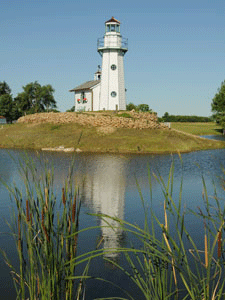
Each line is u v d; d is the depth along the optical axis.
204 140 37.44
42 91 92.12
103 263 6.41
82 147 32.12
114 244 7.37
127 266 6.25
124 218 9.44
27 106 93.94
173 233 8.04
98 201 11.38
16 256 6.63
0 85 102.56
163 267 2.97
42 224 3.16
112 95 48.81
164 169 19.31
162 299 2.92
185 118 90.75
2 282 5.63
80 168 19.08
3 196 11.60
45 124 42.03
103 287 5.44
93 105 53.62
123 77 49.84
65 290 3.30
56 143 33.97
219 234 2.60
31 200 3.43
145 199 11.78
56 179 14.97
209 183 14.94
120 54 49.12
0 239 7.60
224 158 25.19
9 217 9.22
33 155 25.66
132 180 15.50
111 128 37.31
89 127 38.44
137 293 5.25
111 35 48.00
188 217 9.43
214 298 2.96
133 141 33.00
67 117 41.16
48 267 3.20
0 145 35.22
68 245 3.32
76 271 6.09
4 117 85.00
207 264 2.74
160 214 9.83
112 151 30.83
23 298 3.33
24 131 39.88
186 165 21.12
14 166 19.44
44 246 3.23
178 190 13.45
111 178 15.92
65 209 3.32
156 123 40.62
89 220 9.18
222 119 59.00
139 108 57.84
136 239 7.68
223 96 59.75
